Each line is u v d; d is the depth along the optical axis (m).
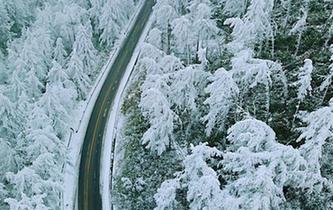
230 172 29.20
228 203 25.22
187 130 39.09
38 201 32.47
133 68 54.28
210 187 26.39
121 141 44.84
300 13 41.84
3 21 56.41
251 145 25.39
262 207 24.52
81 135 47.12
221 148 34.91
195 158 28.09
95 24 59.84
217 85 30.69
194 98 36.12
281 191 25.08
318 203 28.19
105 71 54.50
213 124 34.53
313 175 25.77
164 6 46.94
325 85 30.97
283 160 25.20
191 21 45.00
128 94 50.34
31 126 39.41
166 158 39.66
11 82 45.84
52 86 47.06
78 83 50.66
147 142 41.81
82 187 42.00
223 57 42.62
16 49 54.16
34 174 35.69
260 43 37.62
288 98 34.88
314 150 25.33
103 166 43.50
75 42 53.19
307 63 28.34
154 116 37.62
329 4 41.09
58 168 39.66
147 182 39.31
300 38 37.34
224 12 49.06
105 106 49.91
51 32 55.72
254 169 25.17
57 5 58.41
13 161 39.59
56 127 44.75
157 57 42.41
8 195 38.81
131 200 39.00
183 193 33.97
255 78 30.31
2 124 41.97
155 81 36.25
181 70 34.81
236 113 33.88
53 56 54.41
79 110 49.94
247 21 34.47
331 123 24.66
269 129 25.84
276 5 44.44
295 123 32.84
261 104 35.31
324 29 38.88
